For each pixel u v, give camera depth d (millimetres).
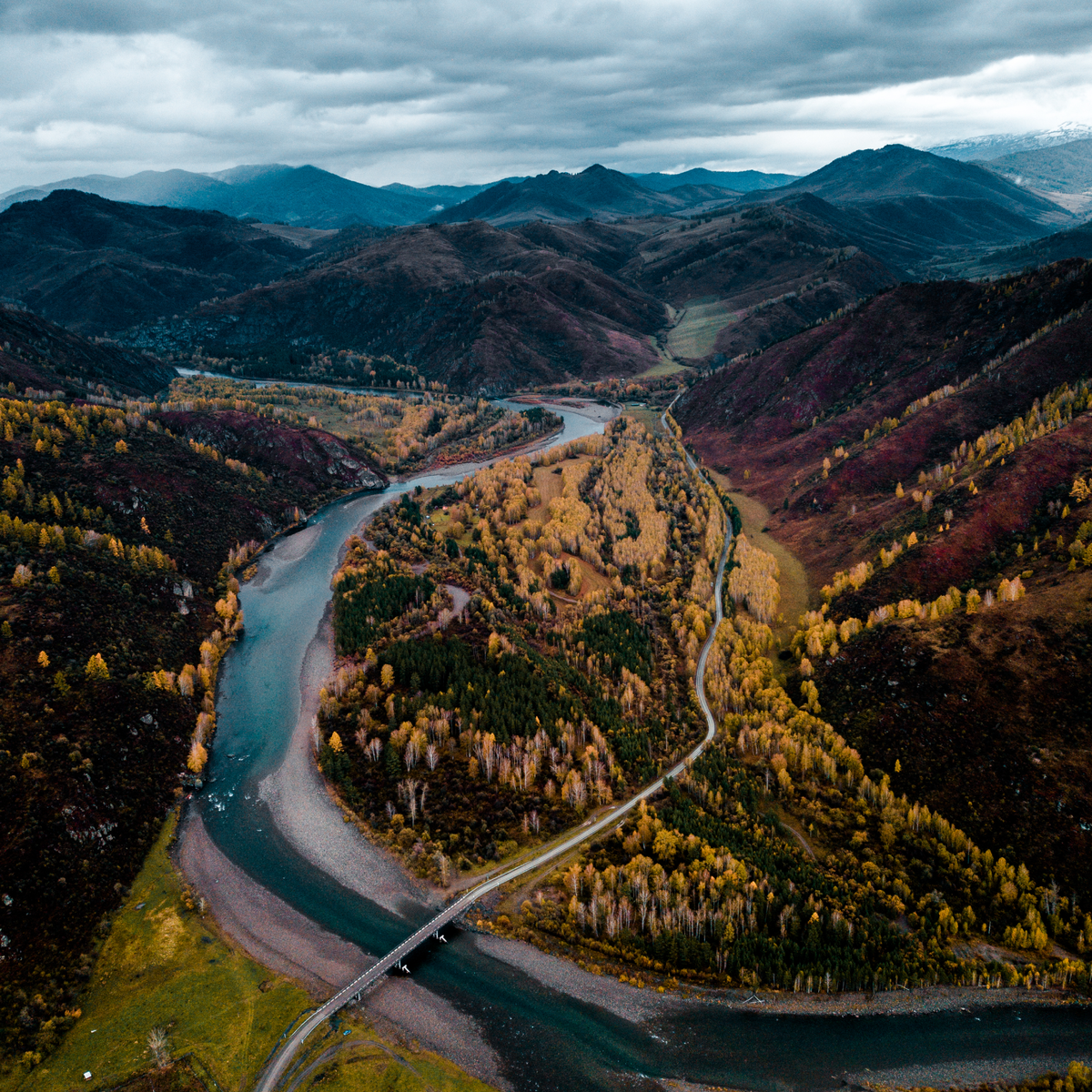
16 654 147500
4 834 115438
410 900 119250
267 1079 90250
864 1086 92812
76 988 101625
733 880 117688
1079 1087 91812
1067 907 117562
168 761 148375
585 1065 94375
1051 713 141375
